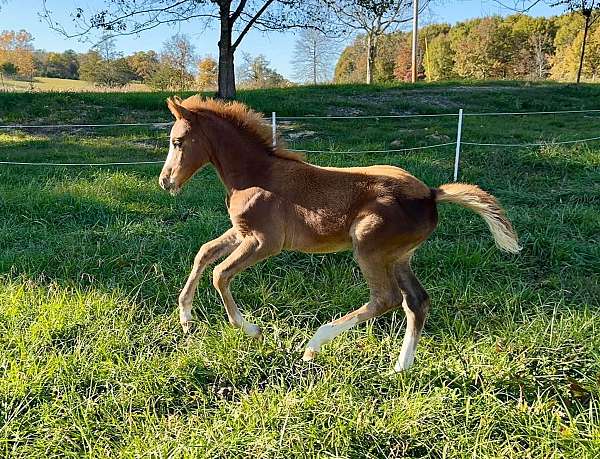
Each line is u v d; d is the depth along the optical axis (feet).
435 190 11.93
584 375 11.24
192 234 17.99
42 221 19.56
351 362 11.90
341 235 11.64
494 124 38.06
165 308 13.94
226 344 12.16
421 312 12.10
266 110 41.68
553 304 14.25
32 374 10.93
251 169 12.12
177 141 12.39
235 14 42.52
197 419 10.39
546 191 23.84
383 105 46.16
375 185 11.45
